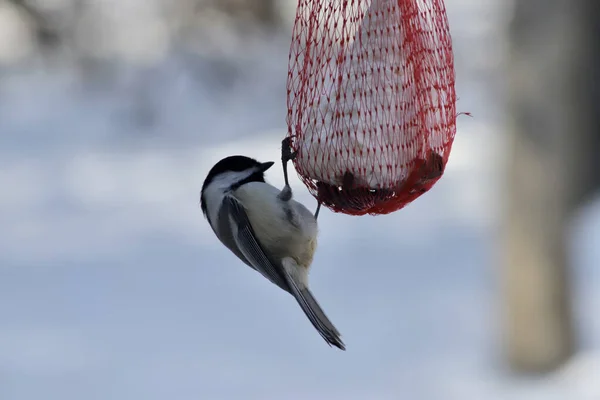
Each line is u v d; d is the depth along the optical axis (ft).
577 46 35.88
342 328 41.16
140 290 48.21
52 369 38.17
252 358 38.68
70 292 48.03
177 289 47.96
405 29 19.27
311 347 39.70
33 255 55.11
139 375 37.11
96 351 39.47
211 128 92.07
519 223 36.94
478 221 56.24
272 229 20.45
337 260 50.67
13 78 116.67
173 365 38.19
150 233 59.11
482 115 81.61
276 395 34.55
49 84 112.88
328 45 19.63
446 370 37.19
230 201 21.01
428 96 19.79
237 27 106.11
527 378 36.76
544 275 36.73
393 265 49.01
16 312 45.32
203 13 108.06
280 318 43.39
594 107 43.73
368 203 19.26
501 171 37.55
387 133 18.94
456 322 41.11
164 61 100.73
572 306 37.06
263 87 98.58
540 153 36.40
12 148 89.92
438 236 53.98
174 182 72.79
